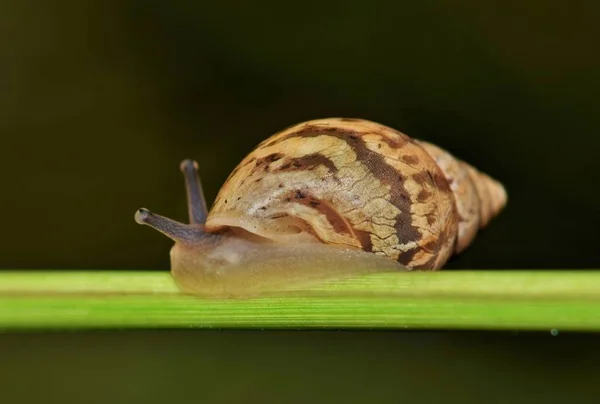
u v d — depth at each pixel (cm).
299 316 13
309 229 14
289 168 14
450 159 15
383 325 13
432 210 14
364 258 14
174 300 13
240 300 13
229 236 14
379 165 14
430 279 13
